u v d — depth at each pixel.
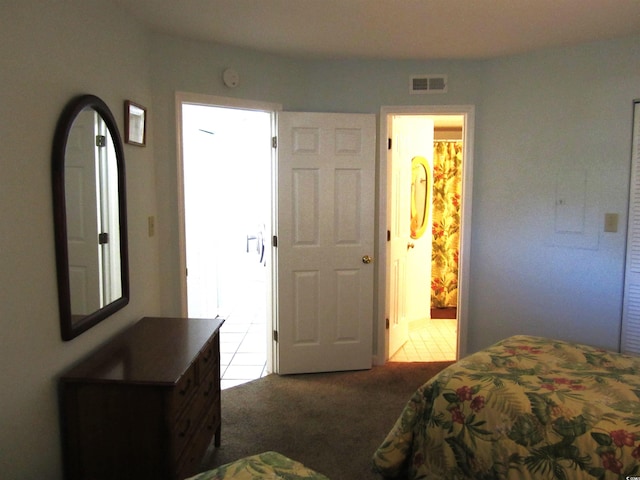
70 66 1.89
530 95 3.24
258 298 5.86
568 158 3.14
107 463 1.78
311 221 3.38
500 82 3.34
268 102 3.26
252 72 3.17
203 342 2.13
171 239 2.93
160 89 2.82
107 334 2.21
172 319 2.54
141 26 2.62
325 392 3.16
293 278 3.39
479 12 2.48
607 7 2.41
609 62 2.96
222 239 5.05
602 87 2.99
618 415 1.49
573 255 3.16
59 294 1.79
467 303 3.54
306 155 3.32
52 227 1.75
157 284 2.87
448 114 3.45
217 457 2.40
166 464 1.74
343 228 3.43
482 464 1.63
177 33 2.79
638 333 2.97
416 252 4.64
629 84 2.91
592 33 2.83
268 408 2.93
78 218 1.92
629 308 2.99
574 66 3.07
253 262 6.16
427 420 1.87
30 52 1.62
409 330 4.59
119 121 2.36
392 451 1.98
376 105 3.44
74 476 1.79
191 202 4.41
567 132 3.13
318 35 2.84
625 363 1.95
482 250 3.50
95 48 2.11
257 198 6.06
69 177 1.85
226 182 5.14
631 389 1.67
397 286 3.94
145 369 1.81
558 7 2.41
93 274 2.06
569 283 3.19
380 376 3.44
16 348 1.56
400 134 3.83
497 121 3.37
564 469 1.46
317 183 3.36
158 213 2.87
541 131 3.22
